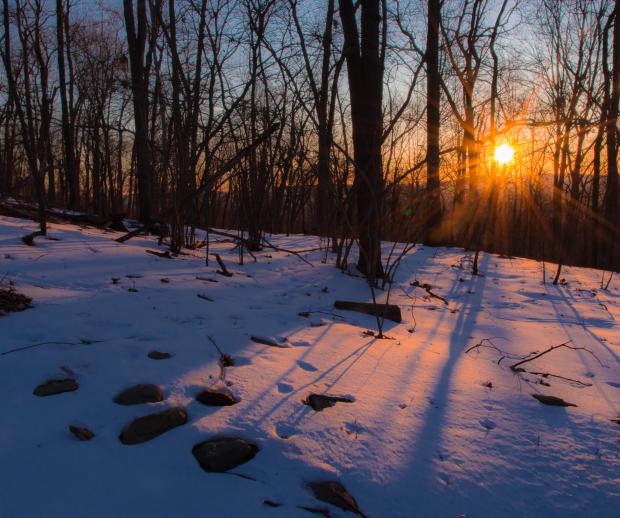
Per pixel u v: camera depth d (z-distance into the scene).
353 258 8.09
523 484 2.10
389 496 1.97
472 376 3.26
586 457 2.32
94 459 2.02
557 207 11.82
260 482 1.98
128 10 10.11
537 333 4.71
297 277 6.28
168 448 2.14
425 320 4.97
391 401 2.75
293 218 16.55
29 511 1.71
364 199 6.55
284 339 3.68
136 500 1.81
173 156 7.30
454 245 12.91
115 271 4.93
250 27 6.41
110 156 20.17
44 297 3.77
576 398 3.03
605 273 9.50
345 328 4.20
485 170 8.33
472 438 2.42
